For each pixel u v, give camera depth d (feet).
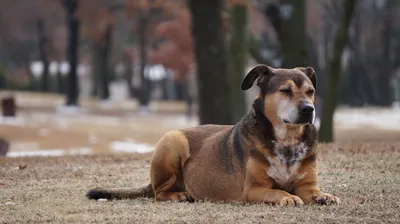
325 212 23.50
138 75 301.43
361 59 207.82
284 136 24.85
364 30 217.97
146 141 93.81
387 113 155.84
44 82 251.60
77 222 23.44
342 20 64.80
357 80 206.80
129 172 35.60
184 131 28.48
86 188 31.27
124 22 237.45
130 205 26.61
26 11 230.89
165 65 189.37
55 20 241.96
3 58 284.82
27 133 104.94
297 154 25.12
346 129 109.70
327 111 64.80
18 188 31.65
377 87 221.25
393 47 223.51
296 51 72.90
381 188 28.22
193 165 27.48
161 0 177.99
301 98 24.39
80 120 143.43
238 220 22.62
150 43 226.38
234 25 80.33
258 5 75.61
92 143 89.76
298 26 72.90
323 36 217.97
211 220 22.74
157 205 26.22
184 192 27.94
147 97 194.08
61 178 34.37
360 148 40.65
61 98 211.20
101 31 196.75
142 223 22.85
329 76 65.00
